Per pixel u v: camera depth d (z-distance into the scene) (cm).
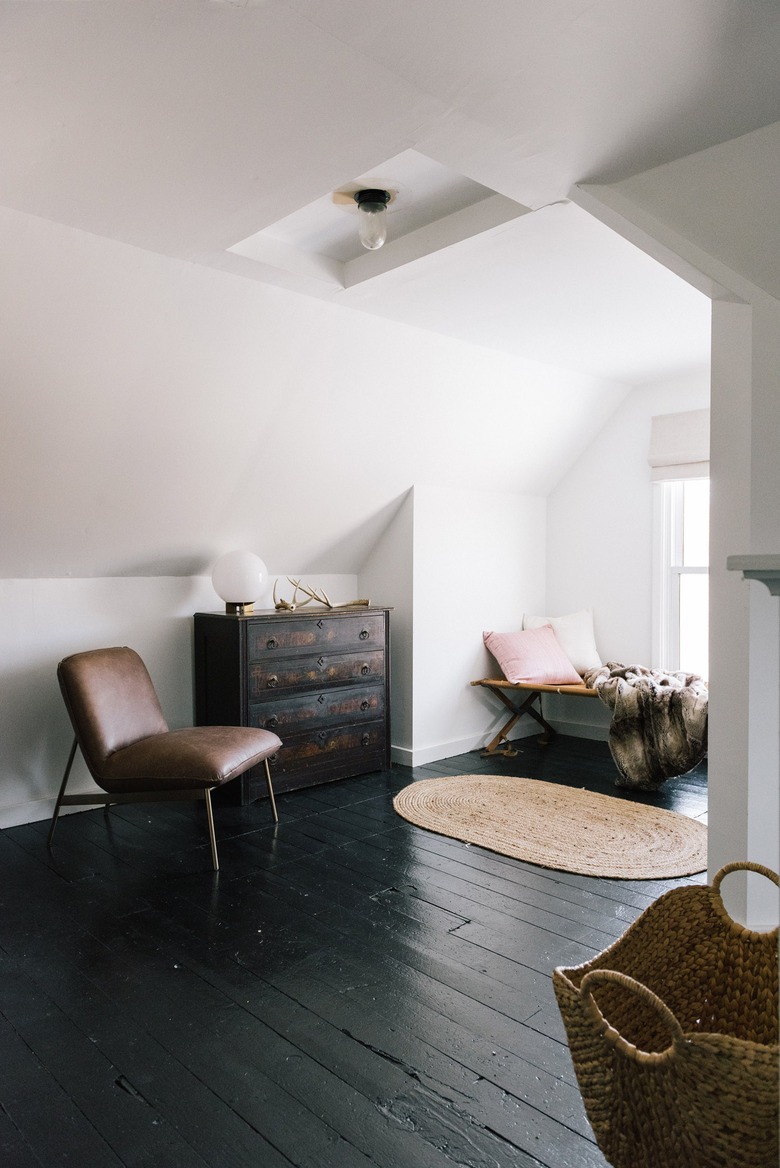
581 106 183
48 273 261
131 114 188
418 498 475
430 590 484
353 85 175
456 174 249
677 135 198
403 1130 168
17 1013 212
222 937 255
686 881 300
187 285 292
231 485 390
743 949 144
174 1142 164
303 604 467
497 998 220
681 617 508
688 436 486
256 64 167
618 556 530
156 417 333
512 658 502
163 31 155
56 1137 166
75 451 325
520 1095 179
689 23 151
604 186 222
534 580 557
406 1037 201
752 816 233
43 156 209
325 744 434
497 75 170
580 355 433
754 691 231
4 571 362
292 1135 166
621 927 262
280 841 345
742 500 236
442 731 495
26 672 373
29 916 271
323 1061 191
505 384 446
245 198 236
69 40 157
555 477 554
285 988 225
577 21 151
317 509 441
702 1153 108
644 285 321
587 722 550
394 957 243
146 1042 199
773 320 223
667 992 149
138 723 352
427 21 151
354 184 256
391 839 347
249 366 338
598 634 543
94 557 384
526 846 336
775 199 196
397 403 410
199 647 425
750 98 180
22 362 281
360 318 352
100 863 320
